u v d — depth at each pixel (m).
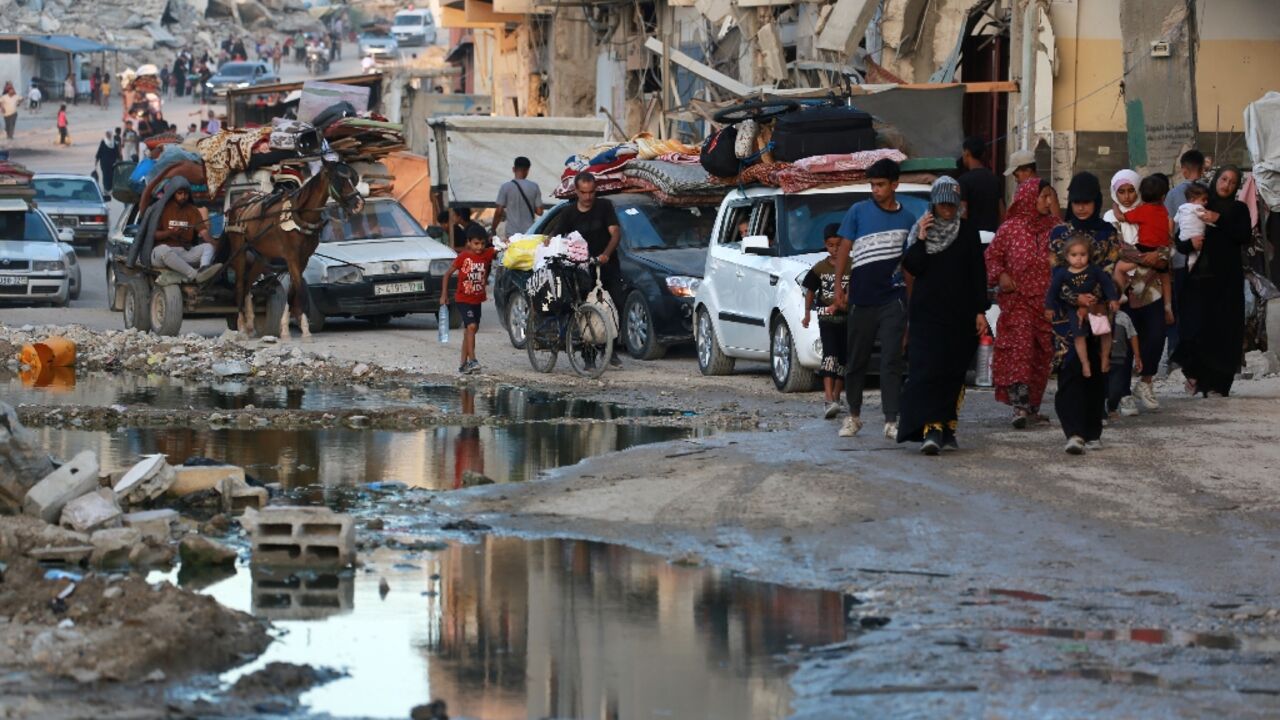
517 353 48.53
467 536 22.86
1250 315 41.94
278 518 21.50
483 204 84.25
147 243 51.34
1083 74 58.62
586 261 42.94
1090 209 27.94
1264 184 43.94
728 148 43.75
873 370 39.47
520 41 123.44
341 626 18.30
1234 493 24.27
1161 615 18.31
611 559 21.41
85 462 22.78
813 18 69.25
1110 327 27.17
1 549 20.62
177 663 16.56
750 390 39.50
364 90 62.72
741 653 17.19
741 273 41.16
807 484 24.89
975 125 64.81
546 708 15.56
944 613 18.50
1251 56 58.00
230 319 54.75
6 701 15.13
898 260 29.38
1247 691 15.62
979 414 33.31
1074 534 22.02
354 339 52.25
